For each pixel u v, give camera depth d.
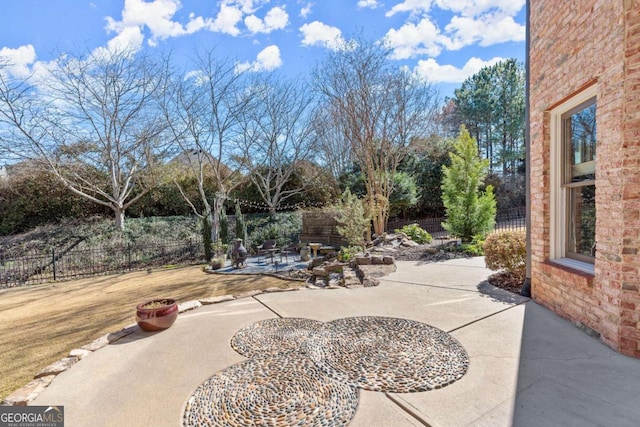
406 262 7.94
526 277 4.80
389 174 14.17
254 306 4.79
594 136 3.48
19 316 6.07
